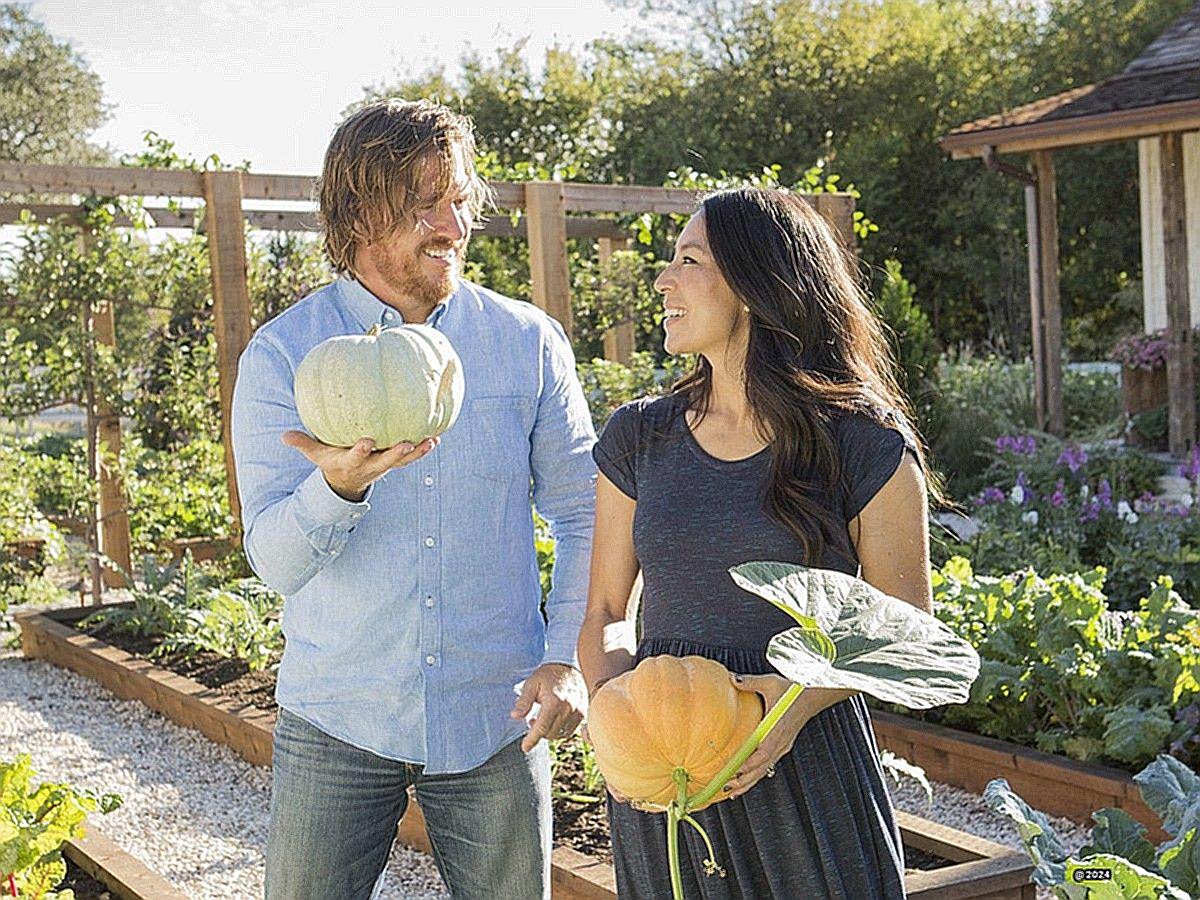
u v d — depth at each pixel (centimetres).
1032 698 517
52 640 771
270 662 671
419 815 465
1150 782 327
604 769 178
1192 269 1422
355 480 208
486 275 1412
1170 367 1184
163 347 929
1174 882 294
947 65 2597
